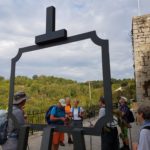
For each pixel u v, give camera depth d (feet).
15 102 14.61
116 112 22.53
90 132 9.28
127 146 23.39
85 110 25.50
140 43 37.78
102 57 9.23
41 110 34.68
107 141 19.81
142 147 10.19
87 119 24.56
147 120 10.69
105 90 9.06
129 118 24.34
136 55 37.76
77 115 26.02
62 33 10.33
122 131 23.34
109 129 19.89
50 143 9.89
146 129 10.37
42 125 10.55
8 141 14.26
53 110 21.63
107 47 9.18
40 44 11.07
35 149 28.02
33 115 34.53
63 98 17.58
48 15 11.09
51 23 10.87
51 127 10.07
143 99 36.40
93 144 29.86
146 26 37.70
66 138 34.01
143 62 37.29
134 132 34.58
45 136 10.00
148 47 37.35
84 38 9.82
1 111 14.78
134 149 11.93
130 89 44.65
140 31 37.91
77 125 9.68
